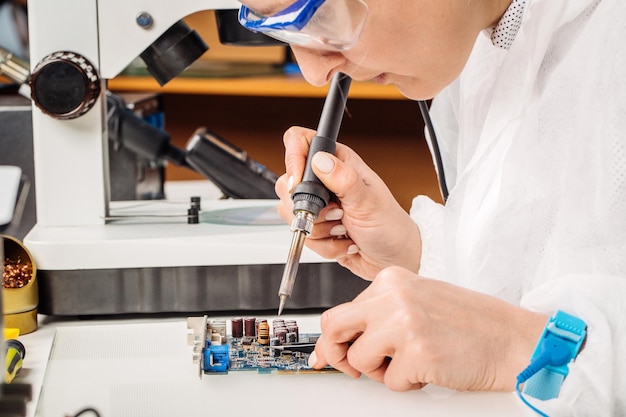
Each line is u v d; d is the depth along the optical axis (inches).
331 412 29.5
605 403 28.6
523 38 38.9
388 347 30.5
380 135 105.8
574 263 32.1
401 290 31.3
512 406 30.0
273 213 49.0
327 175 35.7
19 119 55.3
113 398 30.2
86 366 33.4
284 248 42.2
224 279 42.1
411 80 36.6
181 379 32.1
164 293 41.9
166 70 45.9
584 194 32.3
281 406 30.0
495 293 37.6
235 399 30.4
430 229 43.8
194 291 42.0
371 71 35.5
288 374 32.7
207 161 54.3
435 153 48.4
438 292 31.5
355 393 31.1
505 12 38.5
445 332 30.4
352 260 43.4
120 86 99.0
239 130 108.9
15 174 55.7
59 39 43.8
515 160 36.5
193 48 45.8
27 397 26.4
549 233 36.0
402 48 34.1
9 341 34.4
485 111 43.5
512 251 36.9
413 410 29.7
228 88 98.3
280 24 30.7
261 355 34.5
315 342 35.6
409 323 30.3
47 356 35.0
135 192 59.7
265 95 107.7
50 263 40.6
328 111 38.3
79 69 42.6
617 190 31.6
